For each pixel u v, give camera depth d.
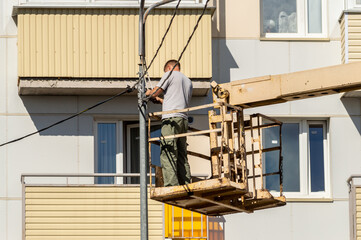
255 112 41.66
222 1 41.94
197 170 39.59
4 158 40.84
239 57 41.72
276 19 42.44
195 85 40.00
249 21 41.94
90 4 39.94
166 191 30.88
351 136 41.66
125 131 42.12
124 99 41.31
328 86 30.69
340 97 41.69
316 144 42.19
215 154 31.62
